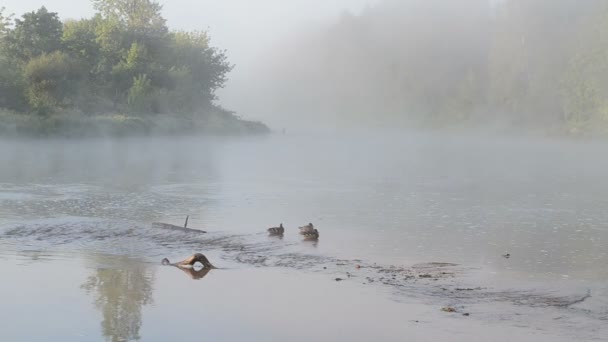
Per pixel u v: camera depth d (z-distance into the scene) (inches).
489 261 536.1
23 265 483.2
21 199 877.8
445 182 1246.3
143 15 3213.6
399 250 580.7
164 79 3006.9
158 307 379.2
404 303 401.1
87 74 2711.6
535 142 3260.3
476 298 417.4
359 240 629.6
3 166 1346.0
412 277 474.3
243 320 358.3
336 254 560.1
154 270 480.1
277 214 799.7
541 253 570.9
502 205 910.4
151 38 3090.6
